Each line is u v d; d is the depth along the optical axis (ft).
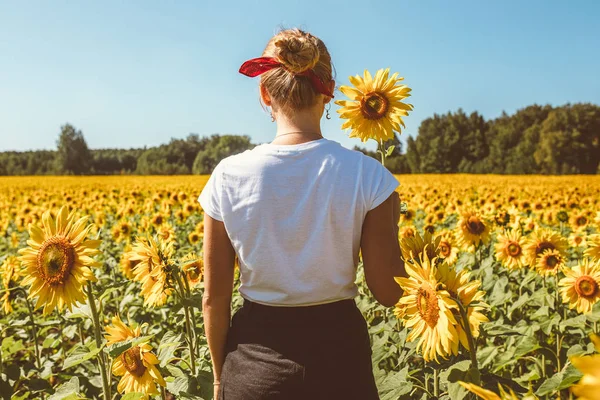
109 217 38.24
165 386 8.44
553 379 8.10
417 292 5.55
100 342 8.30
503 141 291.17
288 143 5.36
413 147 301.84
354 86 9.87
